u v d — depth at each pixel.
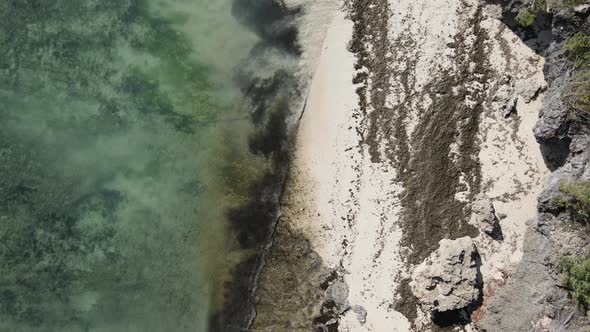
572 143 12.11
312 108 13.51
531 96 12.88
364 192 13.21
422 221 13.00
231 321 13.47
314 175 13.42
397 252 13.01
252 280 13.52
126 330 13.47
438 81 13.14
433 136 13.10
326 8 13.54
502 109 12.98
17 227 13.73
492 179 12.96
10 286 13.64
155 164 13.86
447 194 13.02
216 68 13.92
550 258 12.05
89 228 13.73
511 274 12.69
